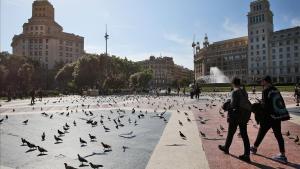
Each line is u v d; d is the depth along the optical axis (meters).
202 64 183.62
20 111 25.95
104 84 98.75
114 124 15.54
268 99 7.73
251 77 145.50
